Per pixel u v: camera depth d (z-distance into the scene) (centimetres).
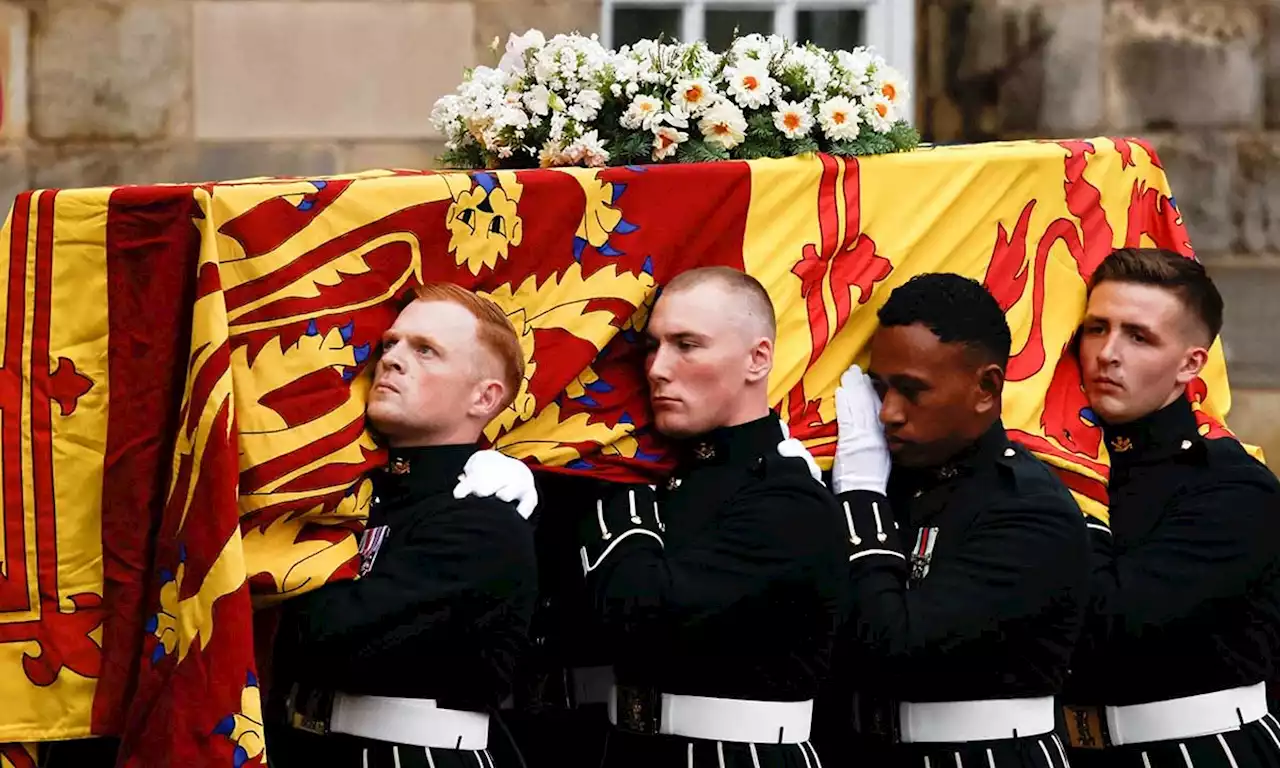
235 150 1588
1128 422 1091
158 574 880
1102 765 1084
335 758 916
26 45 1554
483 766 934
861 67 1073
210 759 848
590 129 1052
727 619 947
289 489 885
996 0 1670
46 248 893
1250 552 1064
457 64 1608
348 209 907
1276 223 1664
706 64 1060
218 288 864
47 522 896
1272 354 1664
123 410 892
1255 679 1077
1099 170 1146
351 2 1589
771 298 1012
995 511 998
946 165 1074
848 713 1044
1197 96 1658
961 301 1001
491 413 935
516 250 955
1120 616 1050
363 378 922
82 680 894
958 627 980
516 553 917
